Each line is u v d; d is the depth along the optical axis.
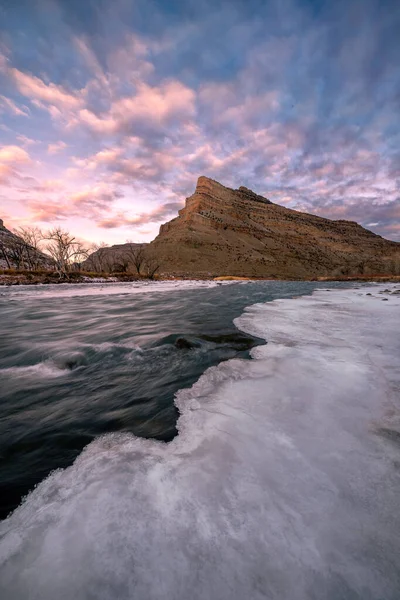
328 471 1.84
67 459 2.19
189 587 1.17
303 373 3.67
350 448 2.10
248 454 2.05
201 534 1.40
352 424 2.45
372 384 3.30
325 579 1.20
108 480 1.82
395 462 1.93
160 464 1.98
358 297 16.34
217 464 1.95
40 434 2.59
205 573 1.22
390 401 2.87
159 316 10.09
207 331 6.78
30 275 38.88
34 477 1.98
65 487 1.81
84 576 1.21
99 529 1.43
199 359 4.66
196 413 2.77
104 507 1.58
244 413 2.69
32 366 4.71
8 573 1.24
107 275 51.28
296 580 1.20
